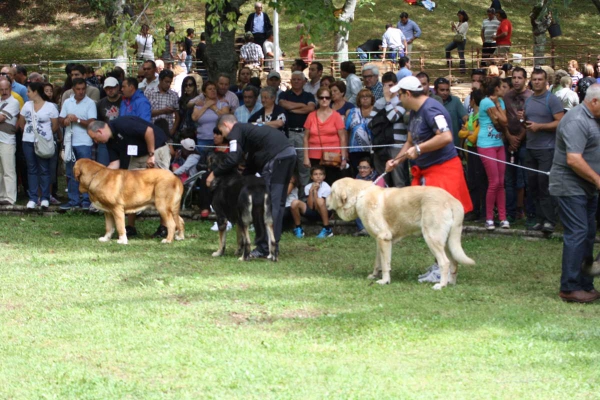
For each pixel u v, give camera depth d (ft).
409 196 27.84
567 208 26.13
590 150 26.07
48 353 20.65
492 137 37.06
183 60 72.49
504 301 25.96
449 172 28.84
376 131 38.11
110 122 36.96
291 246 35.40
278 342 21.43
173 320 23.59
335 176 39.65
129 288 27.61
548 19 73.82
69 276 29.25
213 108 41.98
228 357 20.18
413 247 34.86
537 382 18.33
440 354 20.40
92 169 35.19
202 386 18.17
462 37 81.15
